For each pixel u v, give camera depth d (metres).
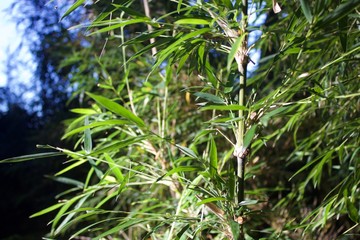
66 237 2.68
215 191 1.01
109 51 2.57
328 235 2.14
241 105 0.94
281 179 2.45
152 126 1.97
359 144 1.43
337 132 1.62
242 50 0.98
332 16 0.73
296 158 1.77
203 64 0.99
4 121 7.49
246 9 0.97
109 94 2.47
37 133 5.60
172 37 0.93
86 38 2.82
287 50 0.93
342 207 1.35
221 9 0.95
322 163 1.23
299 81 0.96
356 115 1.59
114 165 1.12
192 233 1.04
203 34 0.98
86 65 2.52
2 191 6.28
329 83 1.42
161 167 1.48
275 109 1.04
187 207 1.30
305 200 2.38
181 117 2.23
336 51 1.36
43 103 6.06
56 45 3.45
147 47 0.95
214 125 1.08
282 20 1.39
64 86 4.52
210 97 0.99
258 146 1.48
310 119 2.20
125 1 0.96
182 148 1.00
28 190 6.03
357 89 1.42
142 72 2.44
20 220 6.16
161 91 2.16
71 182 1.34
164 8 2.06
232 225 0.87
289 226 1.35
